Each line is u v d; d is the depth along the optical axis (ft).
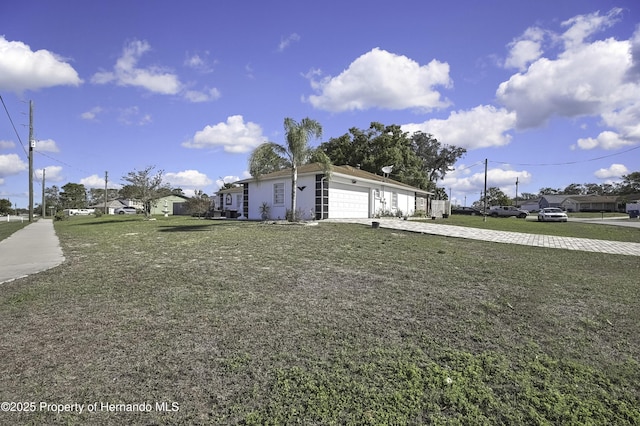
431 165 179.11
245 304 16.58
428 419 8.61
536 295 18.81
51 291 18.80
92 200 292.61
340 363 11.16
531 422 8.55
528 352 12.13
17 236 52.65
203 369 10.71
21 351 11.76
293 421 8.43
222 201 120.57
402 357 11.61
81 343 12.40
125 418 8.45
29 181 106.42
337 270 23.84
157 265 25.26
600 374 10.75
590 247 40.96
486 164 116.88
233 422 8.37
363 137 136.98
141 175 92.53
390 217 85.35
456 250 34.30
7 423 8.16
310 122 57.72
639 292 20.04
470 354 11.89
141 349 11.96
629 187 251.80
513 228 67.77
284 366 10.94
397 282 20.94
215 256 28.63
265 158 57.72
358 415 8.68
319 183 66.80
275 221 62.13
